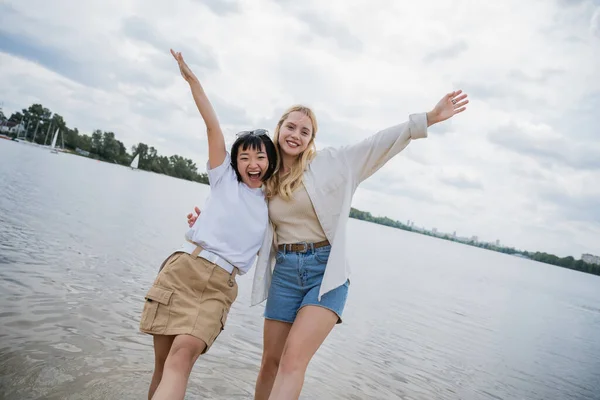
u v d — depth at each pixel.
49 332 4.07
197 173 119.75
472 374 6.15
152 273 7.29
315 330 2.96
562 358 8.88
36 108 105.81
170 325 2.84
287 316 3.26
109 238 9.57
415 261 24.83
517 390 5.92
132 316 4.99
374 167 3.30
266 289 3.38
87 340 4.07
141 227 12.37
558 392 6.32
